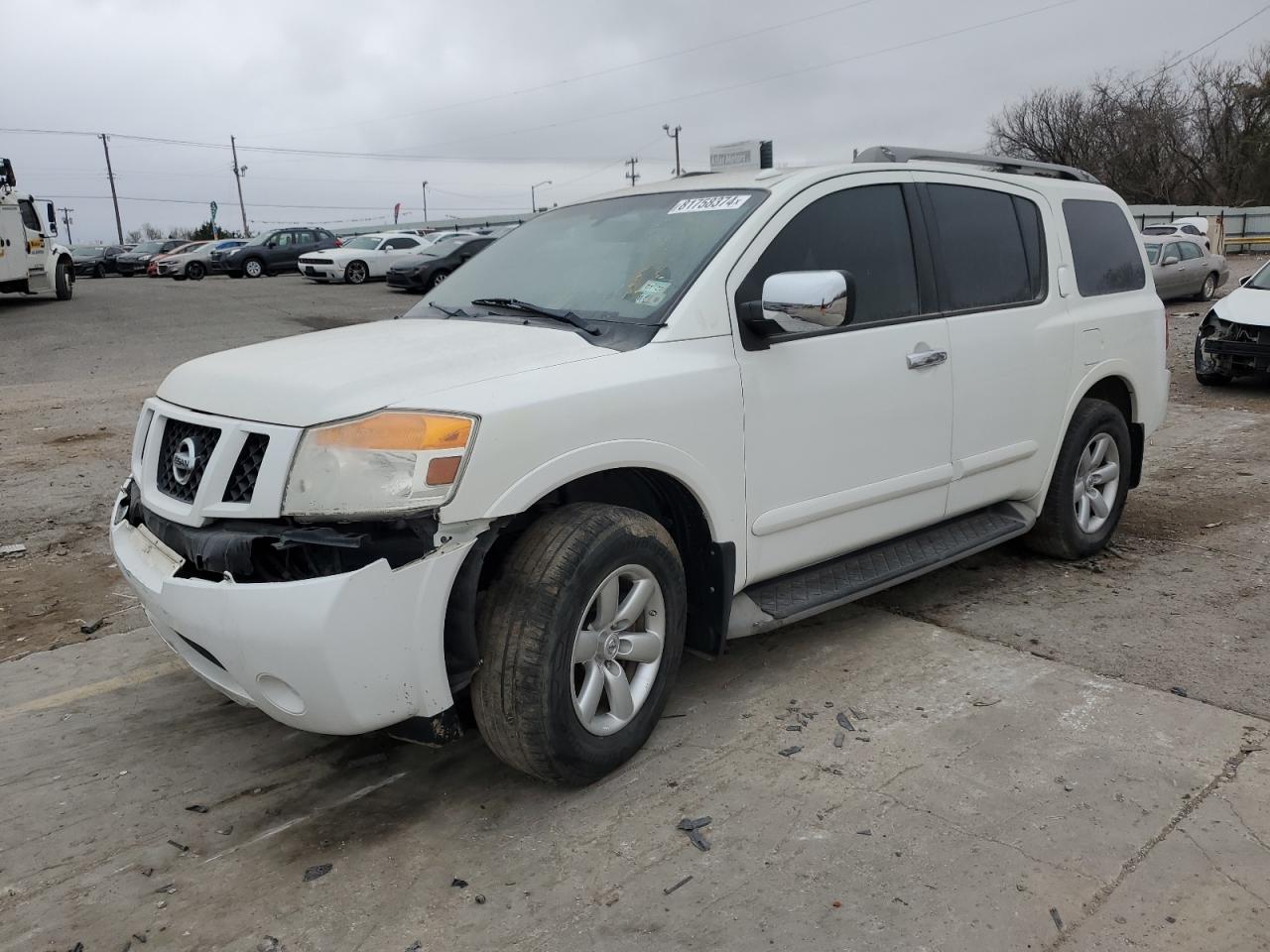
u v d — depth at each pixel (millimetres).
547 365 2930
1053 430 4707
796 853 2713
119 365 13328
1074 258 4867
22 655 4266
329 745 3453
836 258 3719
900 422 3873
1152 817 2822
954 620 4359
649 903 2535
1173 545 5371
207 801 3109
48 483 7184
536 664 2773
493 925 2482
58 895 2660
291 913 2559
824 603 3605
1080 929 2383
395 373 2783
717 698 3654
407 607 2566
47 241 20891
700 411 3158
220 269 31422
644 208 3900
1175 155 55219
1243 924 2385
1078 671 3799
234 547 2590
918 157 4340
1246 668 3789
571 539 2834
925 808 2902
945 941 2357
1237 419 8984
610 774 3141
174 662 4172
